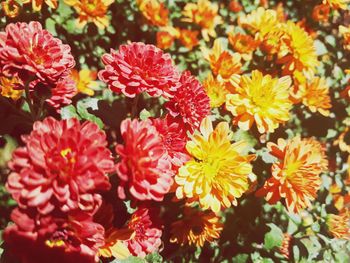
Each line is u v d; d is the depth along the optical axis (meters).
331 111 0.36
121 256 0.20
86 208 0.16
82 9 0.32
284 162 0.23
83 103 0.23
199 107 0.22
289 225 0.30
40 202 0.15
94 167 0.16
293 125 0.35
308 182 0.23
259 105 0.25
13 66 0.19
